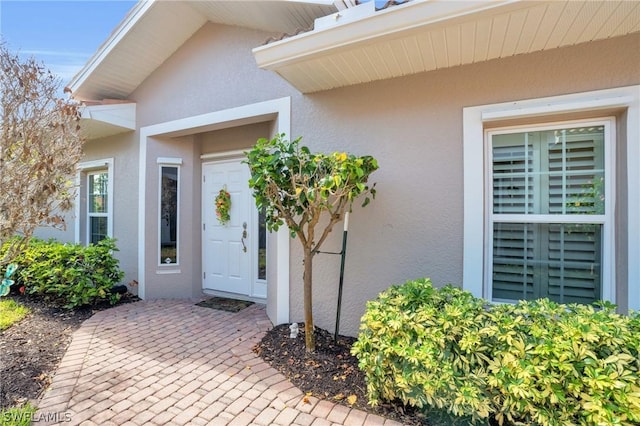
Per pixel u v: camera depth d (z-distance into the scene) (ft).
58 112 9.96
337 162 8.59
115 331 12.08
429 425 6.75
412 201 10.07
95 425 6.80
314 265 11.62
